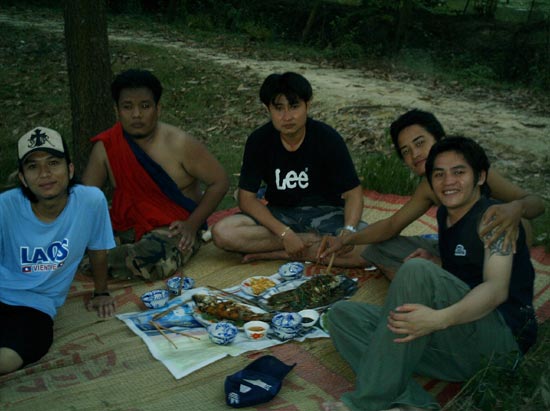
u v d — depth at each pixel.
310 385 2.73
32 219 2.92
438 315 2.26
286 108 3.53
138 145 3.88
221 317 3.25
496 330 2.49
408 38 14.18
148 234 3.89
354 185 3.91
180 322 3.26
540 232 4.45
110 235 3.26
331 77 10.82
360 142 6.82
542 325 3.23
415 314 2.27
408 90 9.91
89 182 3.90
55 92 9.30
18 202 2.92
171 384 2.71
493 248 2.41
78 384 2.71
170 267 3.85
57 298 3.07
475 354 2.51
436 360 2.62
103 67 4.97
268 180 4.02
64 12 4.88
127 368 2.85
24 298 2.94
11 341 2.78
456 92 10.27
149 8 19.39
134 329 3.18
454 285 2.38
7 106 8.52
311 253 3.97
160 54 12.03
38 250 2.95
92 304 3.45
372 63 13.04
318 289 3.51
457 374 2.62
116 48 12.32
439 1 15.85
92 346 3.05
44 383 2.73
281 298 3.47
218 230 4.01
